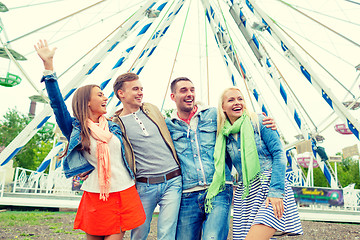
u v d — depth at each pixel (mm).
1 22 8914
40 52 2504
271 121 2779
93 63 8562
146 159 3016
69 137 2670
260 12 9469
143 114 3150
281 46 9547
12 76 9891
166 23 10367
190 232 3053
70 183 13492
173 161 3059
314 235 7508
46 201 11250
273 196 2525
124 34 8852
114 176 2576
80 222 2609
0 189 12461
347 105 12984
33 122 8242
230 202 2994
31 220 8180
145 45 10164
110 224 2496
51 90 2521
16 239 5703
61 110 2576
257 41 10328
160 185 2988
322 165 13422
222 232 2852
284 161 2654
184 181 3053
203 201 3014
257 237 2420
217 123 3033
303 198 12070
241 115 2922
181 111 3213
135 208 2615
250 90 10930
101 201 2531
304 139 12477
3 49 9031
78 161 2600
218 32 10422
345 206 12609
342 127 14086
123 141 2984
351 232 7949
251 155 2705
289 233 2537
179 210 3068
